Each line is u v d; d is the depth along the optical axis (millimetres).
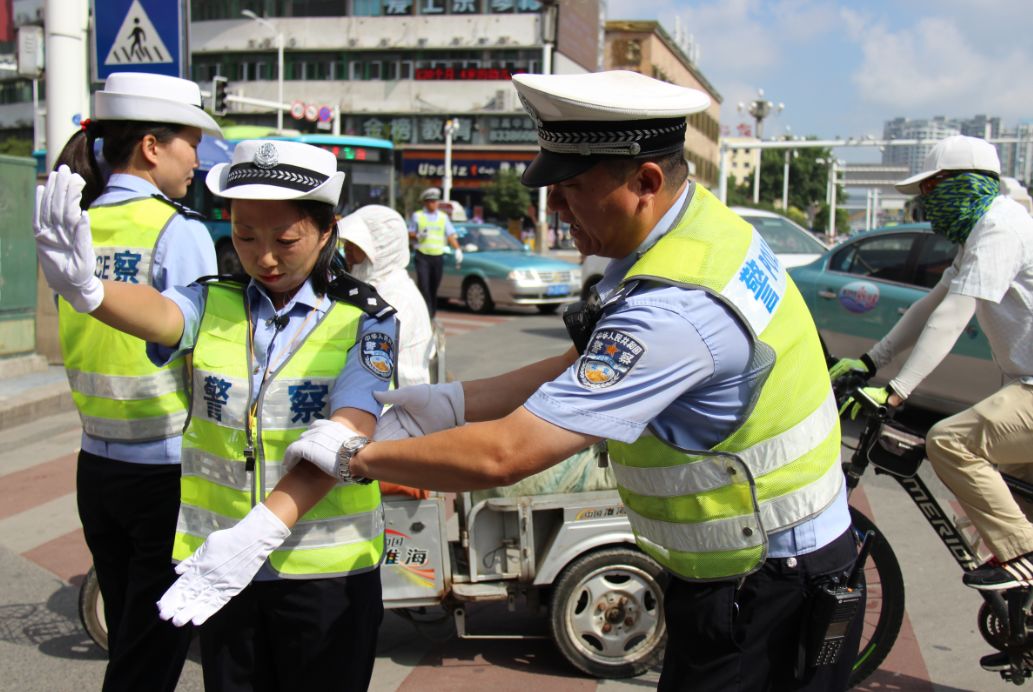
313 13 53812
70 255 1964
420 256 13625
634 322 1721
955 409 7105
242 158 2031
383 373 2055
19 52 9594
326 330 2121
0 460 6496
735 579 1884
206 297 2197
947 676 3605
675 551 1920
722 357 1737
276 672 2174
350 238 3795
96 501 2707
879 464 3287
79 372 2674
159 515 2658
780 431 1828
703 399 1791
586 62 55750
